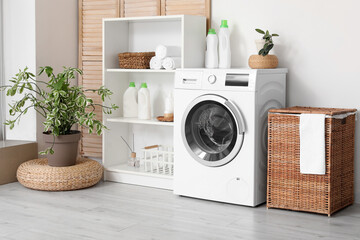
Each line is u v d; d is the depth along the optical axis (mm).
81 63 4621
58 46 4516
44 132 4066
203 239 2795
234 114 3373
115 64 4285
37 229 2955
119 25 4305
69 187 3824
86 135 4613
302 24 3670
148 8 4262
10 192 3814
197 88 3541
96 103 4512
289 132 3271
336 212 3342
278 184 3352
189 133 3609
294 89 3738
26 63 4371
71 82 4629
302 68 3695
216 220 3145
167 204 3508
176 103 3652
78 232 2904
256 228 2990
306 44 3668
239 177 3436
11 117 4473
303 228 2992
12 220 3121
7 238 2803
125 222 3094
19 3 4359
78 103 3908
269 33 3791
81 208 3393
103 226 3014
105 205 3469
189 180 3639
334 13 3555
